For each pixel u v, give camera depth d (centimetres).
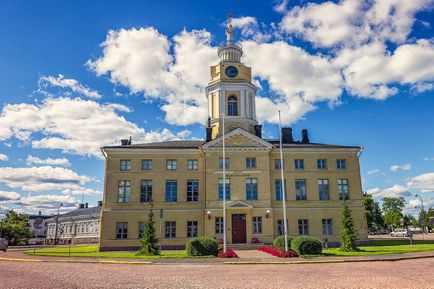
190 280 1627
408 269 2016
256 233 4344
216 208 4366
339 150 4747
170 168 4566
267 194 4450
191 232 4409
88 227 8544
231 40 5488
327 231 4522
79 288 1398
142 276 1780
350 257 2731
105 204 4378
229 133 4559
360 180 4681
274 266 2289
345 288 1377
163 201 4453
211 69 5428
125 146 4600
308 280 1614
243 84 5178
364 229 4509
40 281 1602
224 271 2005
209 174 4459
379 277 1683
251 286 1446
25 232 8219
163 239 4341
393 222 12206
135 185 4472
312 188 4612
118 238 4312
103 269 2156
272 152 4669
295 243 3017
